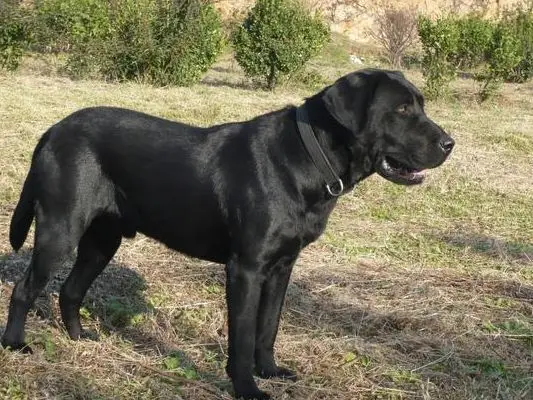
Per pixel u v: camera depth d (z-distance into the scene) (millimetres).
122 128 2391
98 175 2393
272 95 7199
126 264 3057
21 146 4324
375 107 2270
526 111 7797
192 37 7367
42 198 2383
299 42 7785
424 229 3842
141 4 7395
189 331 2680
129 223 2436
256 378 2436
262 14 7785
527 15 10602
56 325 2609
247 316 2268
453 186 4578
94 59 7309
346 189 2318
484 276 3289
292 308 2863
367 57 11398
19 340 2428
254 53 7762
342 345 2635
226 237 2316
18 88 6211
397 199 4242
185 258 3166
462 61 9820
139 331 2645
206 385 2365
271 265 2283
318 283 3084
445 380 2529
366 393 2432
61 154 2377
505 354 2707
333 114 2219
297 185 2258
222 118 5664
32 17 7281
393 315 2871
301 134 2275
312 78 8250
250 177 2266
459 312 2949
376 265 3322
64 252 2381
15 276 2867
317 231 2311
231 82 8250
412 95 2301
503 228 3949
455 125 6410
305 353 2590
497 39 8359
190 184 2318
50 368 2363
